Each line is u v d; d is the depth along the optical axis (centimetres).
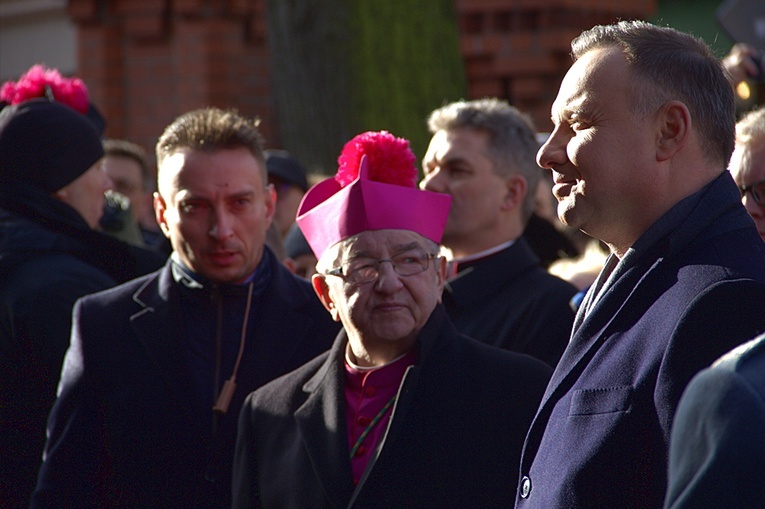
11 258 1162
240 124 1092
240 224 1062
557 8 2575
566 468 605
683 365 569
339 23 1883
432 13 1930
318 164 1889
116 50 2794
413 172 936
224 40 2719
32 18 3406
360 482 836
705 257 605
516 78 2622
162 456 1016
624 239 660
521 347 1081
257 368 1049
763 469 421
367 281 876
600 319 639
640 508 588
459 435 849
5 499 1136
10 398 1134
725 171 645
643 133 633
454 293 1142
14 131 1241
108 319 1069
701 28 3023
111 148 2022
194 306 1079
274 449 910
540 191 1555
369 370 895
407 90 1894
